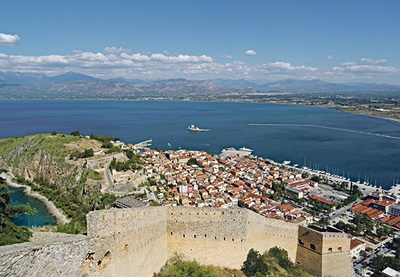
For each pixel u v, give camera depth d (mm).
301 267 81938
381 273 116062
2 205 72188
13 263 25875
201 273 59312
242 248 67000
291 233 81938
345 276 80812
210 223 63875
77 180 195250
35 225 138125
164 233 60875
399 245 137000
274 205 189375
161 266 59094
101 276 39594
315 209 194500
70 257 34031
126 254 45625
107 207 142250
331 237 78250
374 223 171500
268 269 70750
